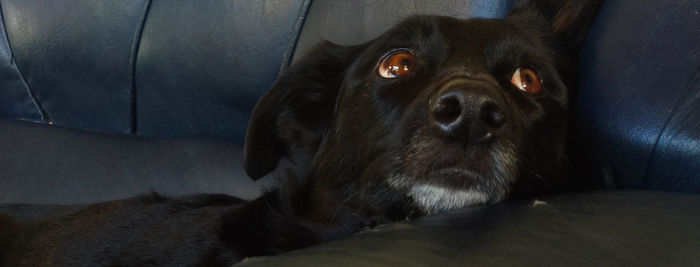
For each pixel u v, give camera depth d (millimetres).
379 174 584
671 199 494
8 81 1024
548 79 599
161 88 912
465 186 556
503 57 583
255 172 684
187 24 877
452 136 542
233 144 876
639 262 426
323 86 683
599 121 597
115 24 922
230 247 625
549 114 591
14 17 999
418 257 426
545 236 442
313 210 650
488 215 477
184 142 892
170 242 651
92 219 722
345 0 788
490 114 531
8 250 729
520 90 585
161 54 898
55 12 968
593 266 421
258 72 839
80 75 966
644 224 454
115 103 955
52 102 1015
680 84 557
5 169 950
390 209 596
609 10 634
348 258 432
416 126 559
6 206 818
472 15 706
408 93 578
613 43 609
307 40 813
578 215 466
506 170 551
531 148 575
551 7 651
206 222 653
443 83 554
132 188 882
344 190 631
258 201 660
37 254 713
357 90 621
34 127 987
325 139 665
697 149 537
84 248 688
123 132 965
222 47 854
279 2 828
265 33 832
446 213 494
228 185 847
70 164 924
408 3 744
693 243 440
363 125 604
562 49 634
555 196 517
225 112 879
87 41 942
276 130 693
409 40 596
